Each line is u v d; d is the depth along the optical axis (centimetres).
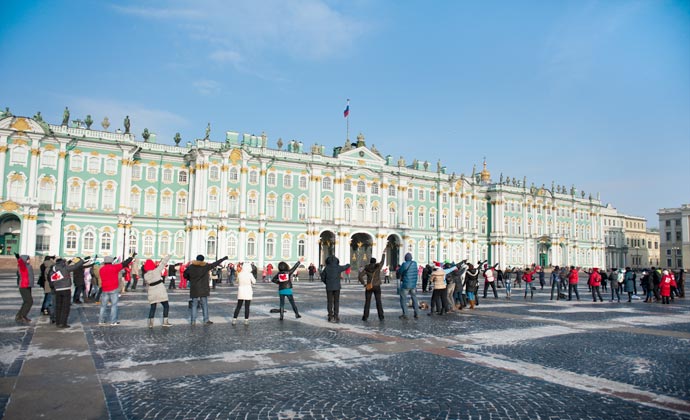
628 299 3859
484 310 2903
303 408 1030
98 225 7669
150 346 1650
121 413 986
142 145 8275
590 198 13788
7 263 6706
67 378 1230
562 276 4116
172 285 4544
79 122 8012
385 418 978
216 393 1123
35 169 7212
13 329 1969
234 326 2122
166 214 8356
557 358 1516
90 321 2248
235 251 8406
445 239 10838
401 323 2259
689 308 3288
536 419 978
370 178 9894
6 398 1067
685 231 15500
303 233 9106
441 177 10894
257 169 8775
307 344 1706
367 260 10038
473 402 1078
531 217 12362
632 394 1148
